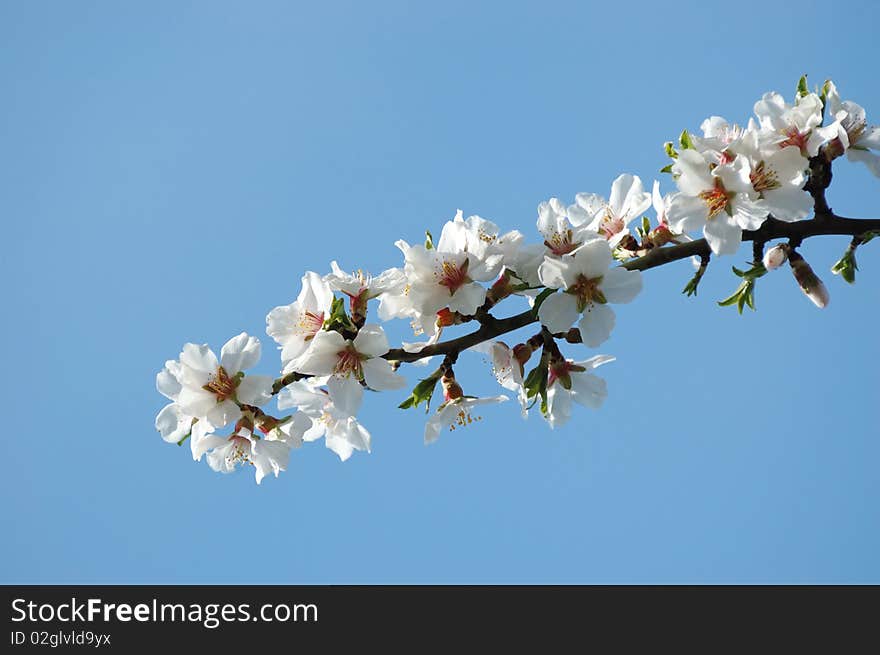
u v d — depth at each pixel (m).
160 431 6.86
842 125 6.82
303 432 6.93
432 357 6.82
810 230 6.64
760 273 6.79
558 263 6.34
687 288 6.60
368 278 6.82
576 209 7.31
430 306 6.54
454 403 7.06
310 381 6.76
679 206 6.38
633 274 6.38
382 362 6.61
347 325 6.63
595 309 6.41
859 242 6.82
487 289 6.65
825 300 6.64
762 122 6.61
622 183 7.15
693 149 6.45
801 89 6.83
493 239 6.86
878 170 6.79
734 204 6.29
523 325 6.57
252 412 6.82
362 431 7.39
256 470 7.00
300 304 6.78
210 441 6.82
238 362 6.63
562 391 7.26
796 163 6.36
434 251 6.50
